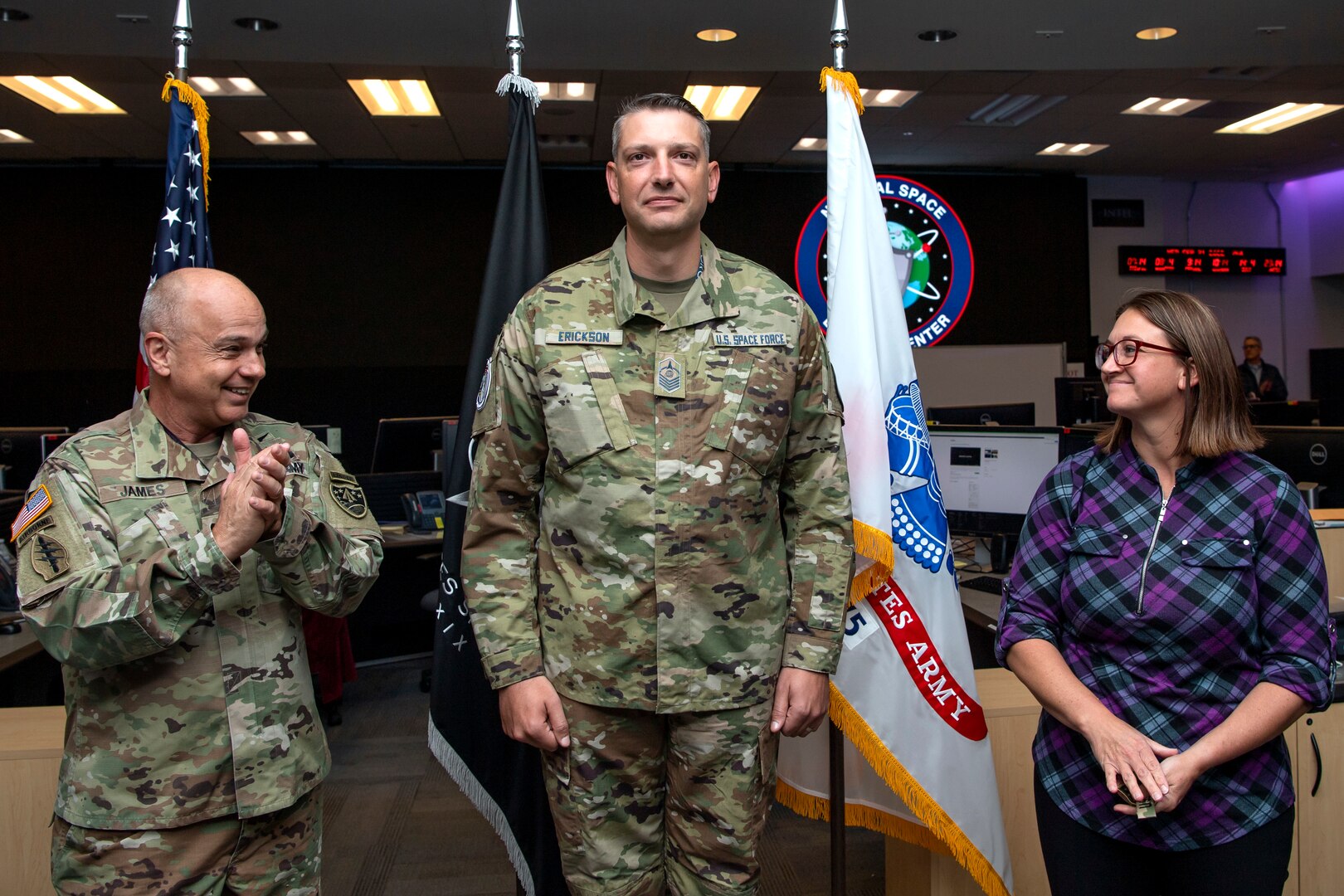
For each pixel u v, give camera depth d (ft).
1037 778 4.83
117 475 4.21
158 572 3.88
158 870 4.11
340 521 4.73
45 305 28.81
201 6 13.42
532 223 6.20
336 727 11.84
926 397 32.71
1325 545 7.79
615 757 4.74
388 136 26.40
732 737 4.73
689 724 4.74
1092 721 4.23
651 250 4.70
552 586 4.79
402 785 10.01
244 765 4.25
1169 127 26.91
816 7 13.64
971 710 6.00
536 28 14.42
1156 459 4.59
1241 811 4.23
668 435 4.65
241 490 3.97
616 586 4.63
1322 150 30.09
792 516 5.14
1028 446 9.68
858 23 14.37
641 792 4.86
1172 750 4.13
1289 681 4.09
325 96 22.56
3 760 5.96
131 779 4.09
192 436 4.45
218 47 15.20
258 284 29.73
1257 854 4.21
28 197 28.73
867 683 5.88
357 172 30.07
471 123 24.98
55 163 28.55
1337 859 6.17
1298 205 35.86
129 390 29.07
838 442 5.08
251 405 29.71
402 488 14.60
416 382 30.42
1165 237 34.81
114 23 14.07
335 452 16.43
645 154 4.58
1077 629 4.60
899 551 6.02
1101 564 4.50
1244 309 35.81
